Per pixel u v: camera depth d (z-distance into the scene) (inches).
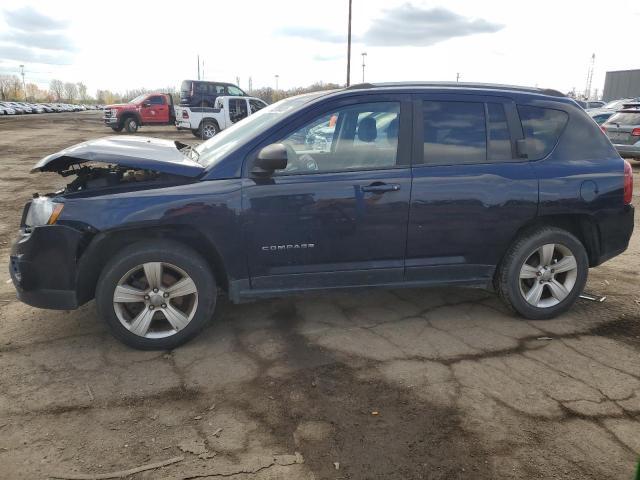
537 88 159.3
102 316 131.5
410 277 147.1
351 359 132.7
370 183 138.3
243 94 998.4
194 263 133.1
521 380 123.3
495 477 91.4
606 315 162.6
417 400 114.4
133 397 115.0
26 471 91.7
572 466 94.3
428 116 144.8
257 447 98.7
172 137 897.5
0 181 396.2
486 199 144.4
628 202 157.6
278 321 155.4
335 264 141.8
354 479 90.5
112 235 132.5
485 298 175.8
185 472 91.8
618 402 114.8
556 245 153.6
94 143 145.4
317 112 139.6
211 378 123.1
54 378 122.3
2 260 207.3
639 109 494.3
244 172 134.6
